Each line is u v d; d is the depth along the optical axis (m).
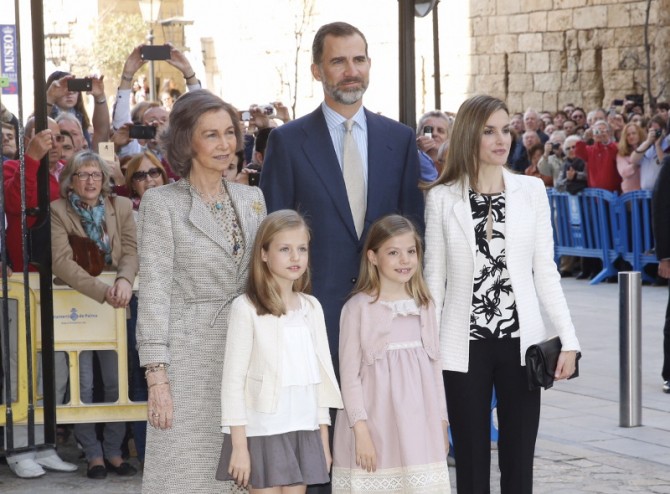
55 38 36.50
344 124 6.96
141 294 5.95
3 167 8.83
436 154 11.00
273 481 5.93
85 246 8.65
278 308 5.95
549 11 29.83
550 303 6.68
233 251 6.12
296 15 35.41
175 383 5.97
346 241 6.86
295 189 6.93
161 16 40.06
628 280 10.24
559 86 29.73
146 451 6.11
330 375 6.17
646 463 9.02
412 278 6.50
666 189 11.49
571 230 20.20
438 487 6.37
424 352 6.50
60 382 9.16
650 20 27.56
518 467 6.61
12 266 9.15
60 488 8.41
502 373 6.61
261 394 5.93
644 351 13.63
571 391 11.80
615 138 22.00
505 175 6.64
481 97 6.57
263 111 13.44
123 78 12.36
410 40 9.78
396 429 6.41
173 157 6.12
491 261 6.55
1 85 8.56
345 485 6.54
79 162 8.75
